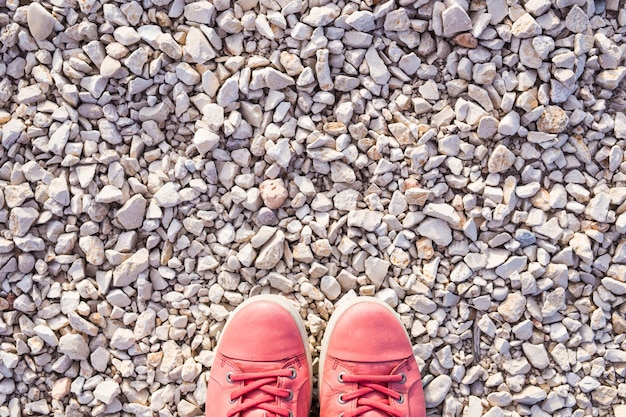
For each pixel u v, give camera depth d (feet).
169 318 3.76
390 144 3.75
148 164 3.78
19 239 3.65
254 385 3.59
